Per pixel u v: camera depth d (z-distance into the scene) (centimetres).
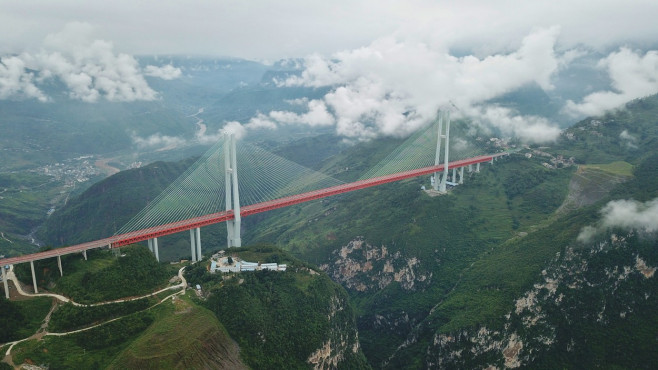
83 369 15988
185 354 16362
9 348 16375
